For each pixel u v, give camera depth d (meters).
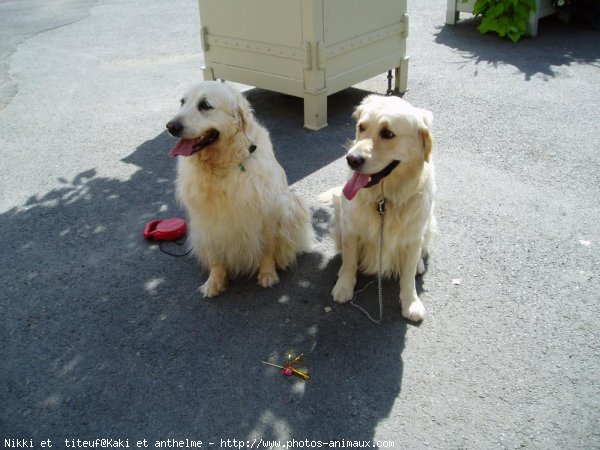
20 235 2.19
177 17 5.63
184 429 1.39
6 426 1.41
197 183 1.72
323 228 2.19
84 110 3.40
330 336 1.65
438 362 1.54
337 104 3.30
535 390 1.45
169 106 3.40
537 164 2.50
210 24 3.11
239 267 1.89
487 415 1.39
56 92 3.73
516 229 2.07
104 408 1.45
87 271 1.97
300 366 1.55
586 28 4.41
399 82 3.36
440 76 3.60
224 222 1.74
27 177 2.64
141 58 4.37
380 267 1.67
